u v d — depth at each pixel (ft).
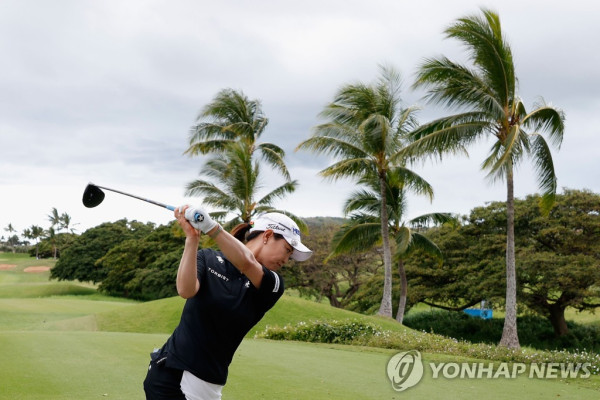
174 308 78.33
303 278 146.41
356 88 78.33
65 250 224.12
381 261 151.94
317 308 75.36
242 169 88.48
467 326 121.49
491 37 57.62
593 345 106.22
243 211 91.04
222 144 104.22
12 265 325.62
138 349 31.94
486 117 61.46
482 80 61.00
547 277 98.63
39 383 21.65
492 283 104.99
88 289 223.71
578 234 101.65
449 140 60.64
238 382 24.11
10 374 22.97
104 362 27.04
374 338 51.70
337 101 79.82
